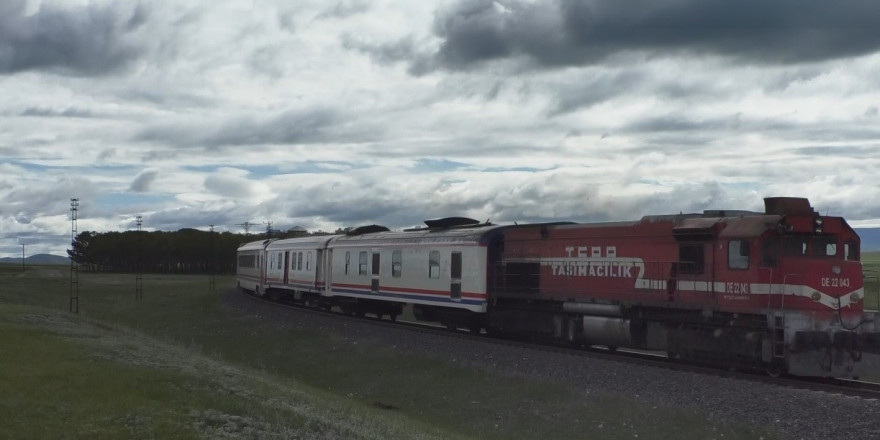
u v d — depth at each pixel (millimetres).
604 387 19688
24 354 16984
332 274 41812
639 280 23703
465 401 20781
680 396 17984
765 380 18859
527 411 19125
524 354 23938
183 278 111312
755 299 20000
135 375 15258
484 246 29453
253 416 13234
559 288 26781
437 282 31875
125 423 11438
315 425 13477
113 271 153750
